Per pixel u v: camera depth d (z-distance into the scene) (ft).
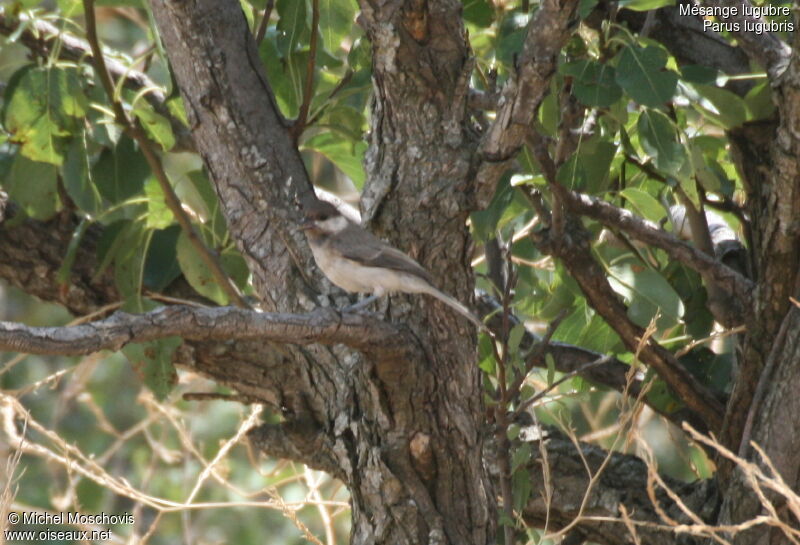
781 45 30.83
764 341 30.71
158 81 54.75
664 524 33.65
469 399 29.35
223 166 31.86
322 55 36.37
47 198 35.91
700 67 33.06
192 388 57.77
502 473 31.83
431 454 28.73
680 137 33.09
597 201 31.24
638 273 33.81
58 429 62.85
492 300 39.04
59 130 34.32
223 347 35.17
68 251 35.91
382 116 28.89
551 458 35.91
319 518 59.31
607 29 31.60
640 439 28.48
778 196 28.78
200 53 31.50
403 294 28.73
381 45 27.63
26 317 70.74
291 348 31.19
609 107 32.55
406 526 28.71
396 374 27.71
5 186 37.99
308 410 32.73
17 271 38.55
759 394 29.89
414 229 28.32
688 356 37.83
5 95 33.99
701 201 36.04
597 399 51.65
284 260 31.24
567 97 32.89
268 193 31.45
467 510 29.27
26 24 33.76
